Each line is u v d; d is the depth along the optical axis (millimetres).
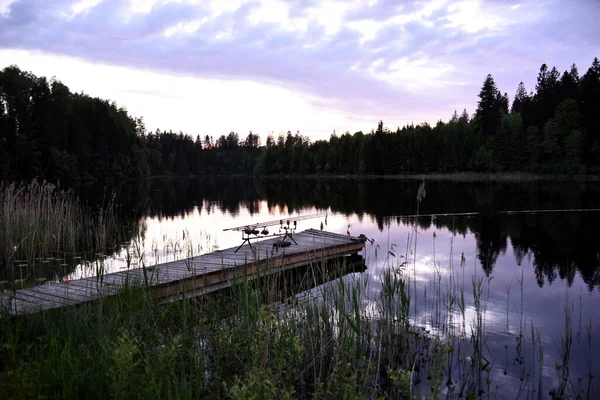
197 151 121562
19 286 7547
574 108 62094
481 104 75438
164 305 6219
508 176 58969
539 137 61938
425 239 14836
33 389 3080
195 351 4289
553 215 20234
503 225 17609
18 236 11320
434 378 3793
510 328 6387
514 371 5023
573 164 55438
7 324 4504
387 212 23812
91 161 53938
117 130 62438
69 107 57969
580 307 7391
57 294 6434
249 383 2803
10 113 46969
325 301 5602
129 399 3295
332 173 97250
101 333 4355
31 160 41156
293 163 105562
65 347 3799
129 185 54375
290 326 4754
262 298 5309
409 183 55781
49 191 13359
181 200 33812
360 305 6191
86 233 14039
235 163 129000
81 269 10156
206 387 3859
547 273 9867
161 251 12750
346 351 4562
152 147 105750
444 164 74062
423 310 7105
